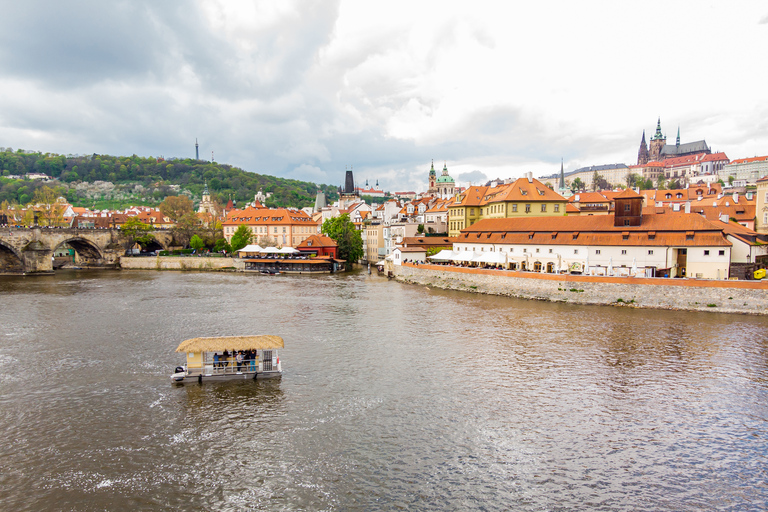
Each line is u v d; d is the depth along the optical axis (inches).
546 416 1389.0
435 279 3993.6
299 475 1094.4
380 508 974.4
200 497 1016.2
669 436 1269.7
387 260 4950.8
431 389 1599.4
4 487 1048.2
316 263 5403.5
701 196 6127.0
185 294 3686.0
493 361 1875.0
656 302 2763.3
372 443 1238.9
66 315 2832.2
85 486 1054.4
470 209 5221.5
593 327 2359.7
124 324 2578.7
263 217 7135.8
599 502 995.9
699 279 2669.8
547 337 2199.8
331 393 1571.1
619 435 1277.1
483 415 1397.6
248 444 1237.1
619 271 3161.9
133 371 1800.0
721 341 2075.5
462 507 978.1
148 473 1105.4
